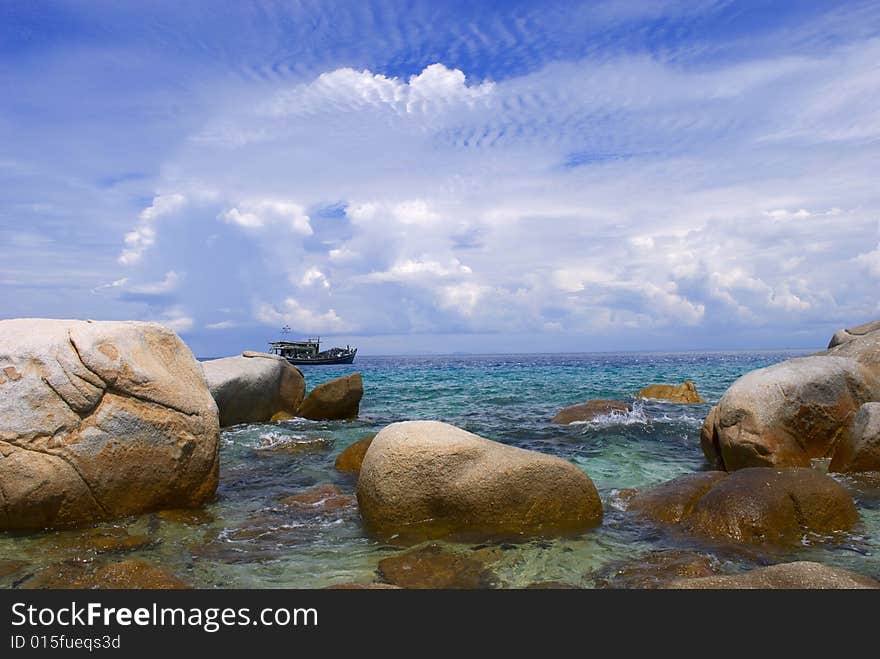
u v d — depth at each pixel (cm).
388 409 2086
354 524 786
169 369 883
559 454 1243
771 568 550
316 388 1786
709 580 541
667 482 881
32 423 739
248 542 720
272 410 1773
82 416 766
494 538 721
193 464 844
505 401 2288
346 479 1062
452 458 761
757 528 704
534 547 691
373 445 815
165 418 817
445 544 705
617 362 7706
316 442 1380
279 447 1335
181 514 821
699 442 1375
